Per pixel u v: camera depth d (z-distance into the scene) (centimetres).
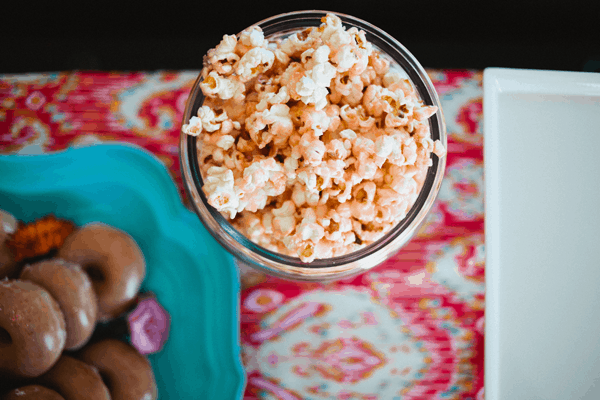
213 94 55
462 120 69
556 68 73
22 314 61
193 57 72
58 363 63
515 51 73
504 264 68
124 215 66
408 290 67
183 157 57
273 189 55
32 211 66
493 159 68
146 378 63
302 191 55
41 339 61
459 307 67
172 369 64
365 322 66
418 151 55
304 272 56
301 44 55
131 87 69
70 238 65
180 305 65
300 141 53
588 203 68
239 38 56
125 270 64
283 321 66
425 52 74
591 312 67
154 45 73
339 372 66
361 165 53
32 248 64
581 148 69
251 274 66
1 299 61
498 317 66
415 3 72
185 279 65
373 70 57
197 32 73
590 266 67
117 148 67
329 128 55
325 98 54
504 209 68
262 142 54
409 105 54
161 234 66
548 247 68
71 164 66
